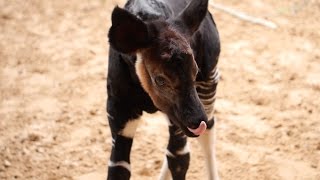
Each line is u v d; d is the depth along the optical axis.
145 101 4.59
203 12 4.30
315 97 7.77
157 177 6.41
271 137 6.99
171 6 4.71
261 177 6.35
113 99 4.65
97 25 10.13
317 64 8.59
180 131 4.99
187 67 4.00
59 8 10.79
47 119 7.49
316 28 9.66
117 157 4.79
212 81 5.18
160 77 4.08
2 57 9.12
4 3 11.03
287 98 7.77
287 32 9.55
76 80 8.42
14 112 7.66
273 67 8.52
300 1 10.53
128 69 4.43
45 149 6.89
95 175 6.47
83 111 7.64
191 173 6.40
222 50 9.04
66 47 9.40
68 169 6.56
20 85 8.34
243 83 8.14
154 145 6.89
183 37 4.11
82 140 7.05
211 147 5.79
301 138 6.96
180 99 4.08
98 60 8.97
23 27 10.13
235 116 7.41
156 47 4.05
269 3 10.55
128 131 4.75
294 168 6.47
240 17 10.04
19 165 6.62
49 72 8.66
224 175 6.38
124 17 3.98
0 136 7.14
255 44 9.20
